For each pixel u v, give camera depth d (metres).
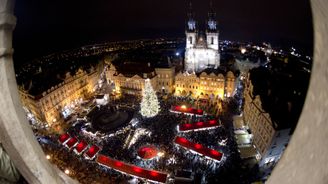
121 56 99.56
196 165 40.66
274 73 53.59
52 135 52.44
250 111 48.31
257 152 43.22
